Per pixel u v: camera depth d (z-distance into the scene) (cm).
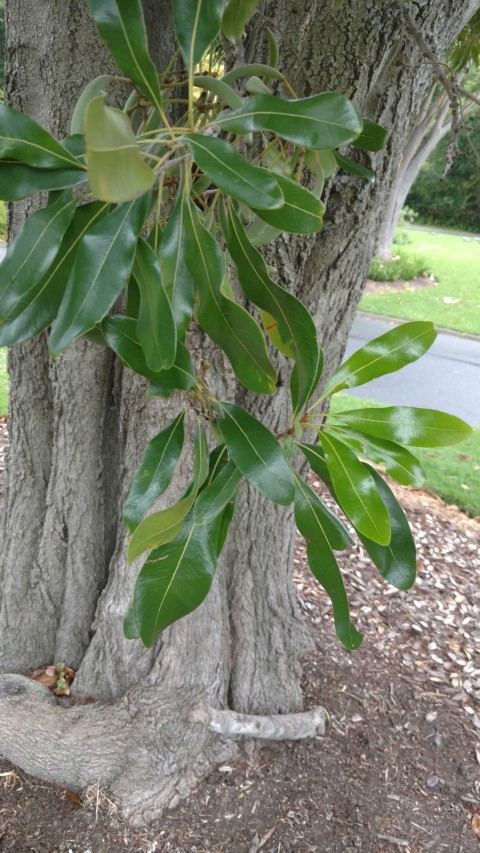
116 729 117
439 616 186
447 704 151
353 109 37
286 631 141
